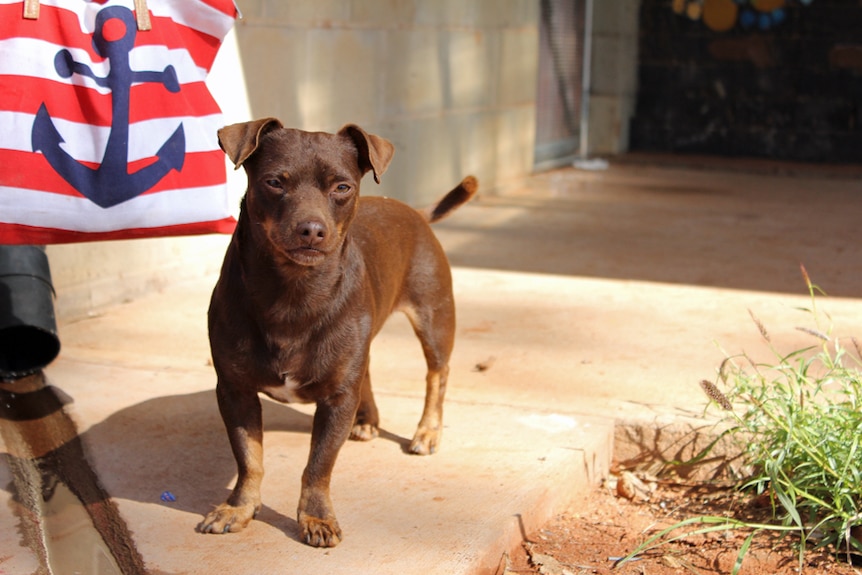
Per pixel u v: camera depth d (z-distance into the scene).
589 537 3.75
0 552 3.13
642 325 5.96
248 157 3.15
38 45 3.73
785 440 3.91
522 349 5.46
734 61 14.49
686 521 3.52
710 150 14.84
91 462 3.84
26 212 3.77
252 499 3.36
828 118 14.20
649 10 14.70
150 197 3.97
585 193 11.41
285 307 3.12
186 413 4.35
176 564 3.08
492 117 11.11
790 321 6.07
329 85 8.13
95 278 6.05
